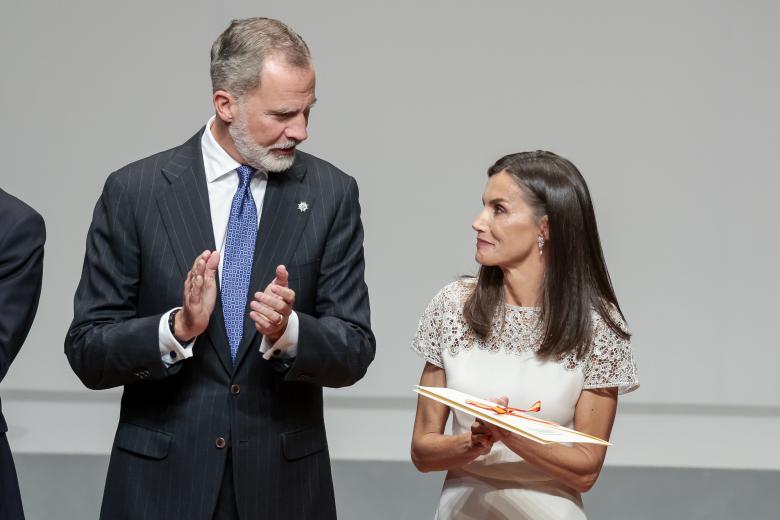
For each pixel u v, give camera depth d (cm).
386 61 1680
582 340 596
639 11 1666
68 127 1675
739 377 1714
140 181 636
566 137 1683
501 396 606
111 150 1678
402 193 1700
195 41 1666
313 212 643
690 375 1719
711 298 1708
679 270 1706
